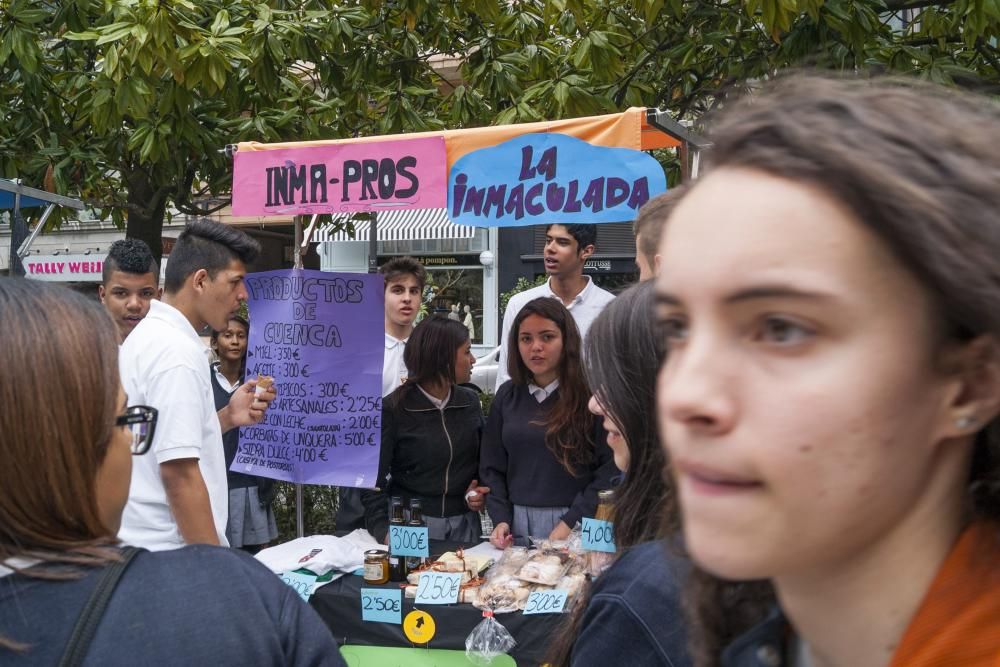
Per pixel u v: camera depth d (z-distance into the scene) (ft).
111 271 11.89
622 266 42.73
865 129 1.41
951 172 1.37
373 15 16.12
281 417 10.86
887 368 1.35
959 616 1.53
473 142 9.56
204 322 8.45
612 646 3.23
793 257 1.35
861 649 1.64
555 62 15.76
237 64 14.79
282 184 10.48
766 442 1.37
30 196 14.97
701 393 1.41
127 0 12.82
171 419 7.29
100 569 2.92
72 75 16.61
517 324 9.91
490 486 10.28
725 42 15.33
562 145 9.13
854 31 12.76
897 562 1.55
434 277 47.39
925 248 1.31
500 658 7.98
